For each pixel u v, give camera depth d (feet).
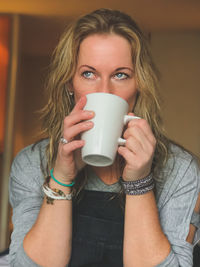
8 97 13.67
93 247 3.14
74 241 3.18
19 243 2.90
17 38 13.96
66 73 3.07
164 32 16.31
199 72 16.19
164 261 2.63
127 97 2.96
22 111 20.81
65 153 2.54
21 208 3.15
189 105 16.24
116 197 3.18
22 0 12.53
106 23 2.85
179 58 16.28
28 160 3.41
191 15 13.91
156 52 16.38
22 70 20.88
